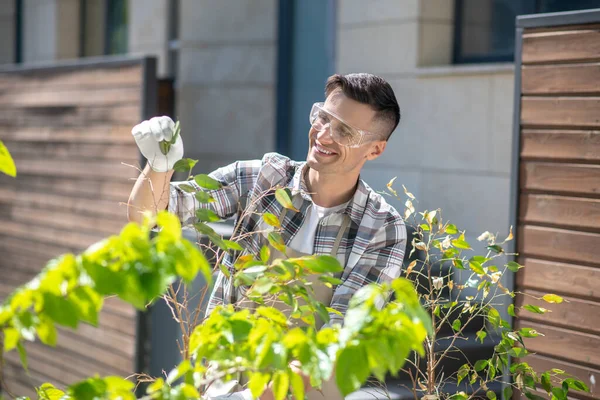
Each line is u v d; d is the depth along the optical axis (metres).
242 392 2.06
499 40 4.73
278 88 6.39
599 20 2.41
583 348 2.44
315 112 2.22
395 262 2.27
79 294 1.17
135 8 7.36
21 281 6.55
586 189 2.46
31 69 6.44
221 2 6.63
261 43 6.44
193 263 1.18
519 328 2.63
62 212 6.06
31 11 8.33
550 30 2.56
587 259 2.45
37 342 6.20
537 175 2.60
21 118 6.55
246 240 2.28
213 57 6.70
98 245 1.15
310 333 1.36
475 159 4.55
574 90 2.49
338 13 5.50
